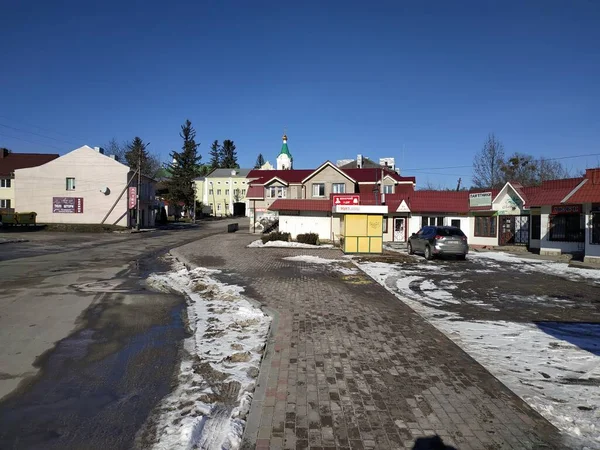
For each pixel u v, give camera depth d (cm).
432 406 450
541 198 2292
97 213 4691
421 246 2105
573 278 1442
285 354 612
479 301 1052
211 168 12488
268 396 471
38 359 616
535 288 1243
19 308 941
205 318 838
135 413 447
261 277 1384
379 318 834
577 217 2131
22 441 391
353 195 2933
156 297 1081
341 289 1161
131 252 2348
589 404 462
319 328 755
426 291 1184
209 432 400
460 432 396
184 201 7469
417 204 3203
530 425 411
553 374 553
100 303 1001
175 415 439
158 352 650
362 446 371
